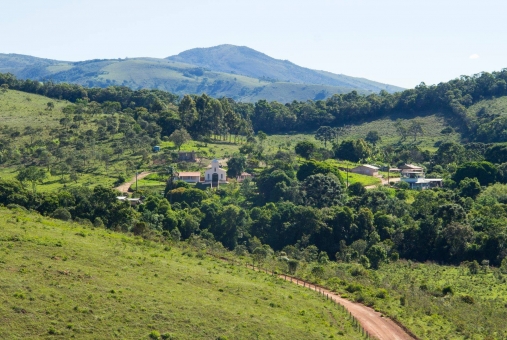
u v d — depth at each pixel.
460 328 97.88
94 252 96.56
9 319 68.94
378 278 135.25
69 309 73.56
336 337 82.50
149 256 104.00
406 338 89.25
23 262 84.38
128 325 73.38
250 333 77.50
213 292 90.25
